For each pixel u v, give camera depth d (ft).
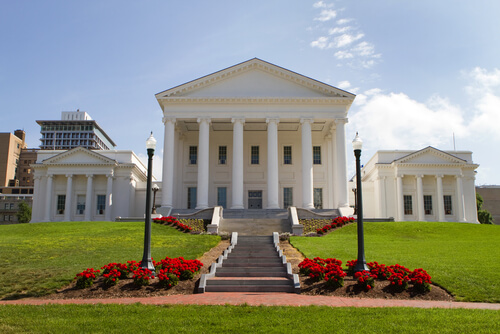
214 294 50.39
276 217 133.59
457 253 75.15
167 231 109.09
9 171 427.74
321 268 54.80
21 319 37.60
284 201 168.96
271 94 153.99
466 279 55.06
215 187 170.40
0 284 54.54
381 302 45.96
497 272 58.39
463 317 37.70
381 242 91.35
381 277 54.08
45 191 185.26
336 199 152.66
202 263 65.51
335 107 152.87
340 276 51.70
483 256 71.72
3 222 352.90
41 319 37.63
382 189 175.73
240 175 148.25
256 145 172.45
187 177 170.19
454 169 175.42
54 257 71.36
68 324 36.01
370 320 36.86
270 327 34.94
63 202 183.42
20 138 463.42
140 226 115.44
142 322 36.45
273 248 79.36
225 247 84.33
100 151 189.16
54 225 123.44
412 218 173.37
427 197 176.35
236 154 149.18
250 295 49.67
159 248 81.20
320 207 168.76
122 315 38.99
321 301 46.03
